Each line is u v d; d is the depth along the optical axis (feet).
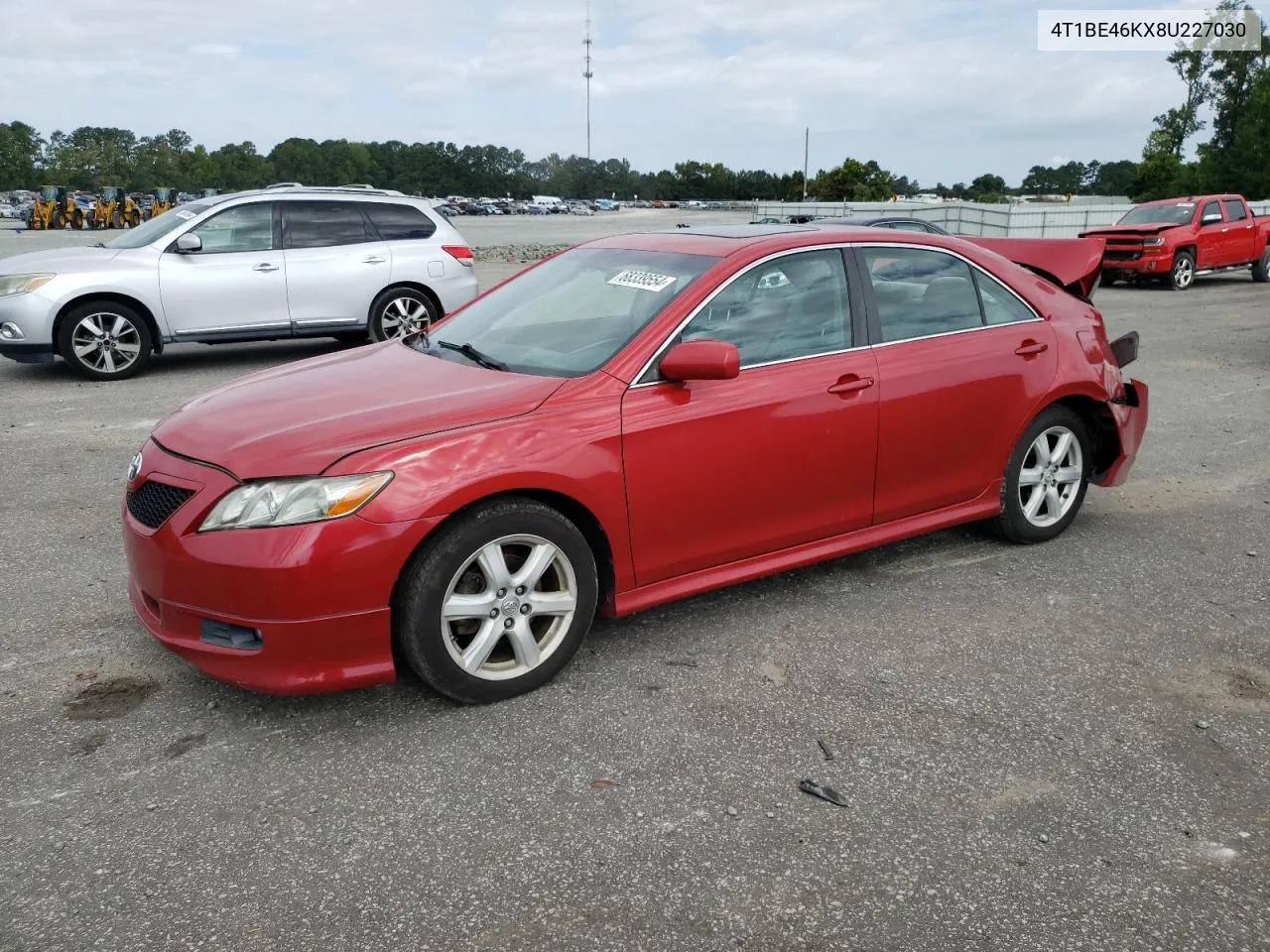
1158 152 201.46
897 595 14.66
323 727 11.00
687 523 12.51
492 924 8.07
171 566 10.56
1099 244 18.69
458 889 8.48
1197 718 11.32
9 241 105.91
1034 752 10.60
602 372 11.97
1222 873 8.73
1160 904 8.33
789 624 13.67
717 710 11.40
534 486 11.14
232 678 10.53
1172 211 66.03
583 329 12.98
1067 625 13.71
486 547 11.03
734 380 12.71
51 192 142.31
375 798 9.72
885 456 14.16
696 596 14.58
